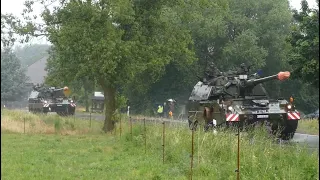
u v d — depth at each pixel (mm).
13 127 93688
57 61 95000
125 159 57062
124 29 95000
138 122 83000
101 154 62875
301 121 116875
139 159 56219
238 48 180125
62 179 45312
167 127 69188
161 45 96250
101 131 99062
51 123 102250
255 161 42938
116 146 70438
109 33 87562
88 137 87125
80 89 185375
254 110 77000
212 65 94438
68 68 94250
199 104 86625
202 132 59625
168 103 182500
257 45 188625
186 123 72312
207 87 89500
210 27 178250
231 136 55188
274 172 40500
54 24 96375
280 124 77500
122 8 88062
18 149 68375
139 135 70062
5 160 56750
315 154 43344
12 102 104000
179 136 60156
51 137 86250
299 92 151000
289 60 78312
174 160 52406
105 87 99312
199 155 48688
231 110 76125
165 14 112688
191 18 103250
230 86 85625
